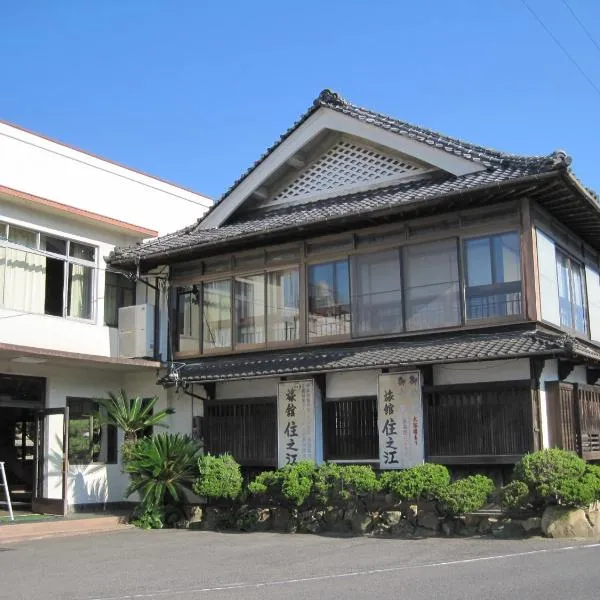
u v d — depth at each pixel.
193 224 19.56
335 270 15.88
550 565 9.09
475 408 13.57
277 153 17.31
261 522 14.76
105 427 18.27
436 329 14.45
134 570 10.18
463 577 8.60
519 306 13.71
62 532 14.50
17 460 19.41
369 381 14.96
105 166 18.73
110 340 18.00
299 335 16.14
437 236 14.70
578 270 16.44
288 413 15.73
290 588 8.43
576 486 11.34
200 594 8.29
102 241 18.14
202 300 17.80
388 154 16.61
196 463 15.94
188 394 17.08
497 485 13.46
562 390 13.59
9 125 16.47
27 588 8.97
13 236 16.20
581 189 13.44
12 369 16.34
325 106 16.67
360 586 8.37
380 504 13.47
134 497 18.28
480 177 14.09
